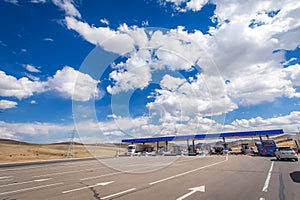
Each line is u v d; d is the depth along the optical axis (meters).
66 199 5.12
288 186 6.38
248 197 5.11
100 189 6.32
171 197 5.18
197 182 7.40
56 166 15.72
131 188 6.43
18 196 5.54
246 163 15.34
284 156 17.16
